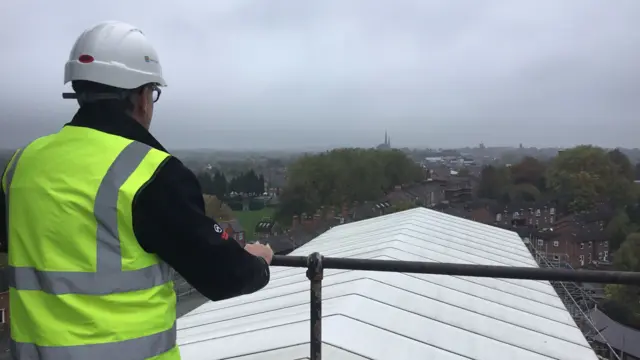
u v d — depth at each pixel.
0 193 2.32
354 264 3.22
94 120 2.12
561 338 7.74
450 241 13.70
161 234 1.95
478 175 130.62
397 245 12.00
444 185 105.12
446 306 8.05
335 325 6.32
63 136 2.11
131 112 2.21
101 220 1.92
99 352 1.94
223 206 75.56
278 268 11.69
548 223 87.75
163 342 2.10
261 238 81.50
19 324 2.10
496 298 9.20
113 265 1.95
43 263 1.96
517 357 6.62
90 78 2.12
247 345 6.23
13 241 2.10
